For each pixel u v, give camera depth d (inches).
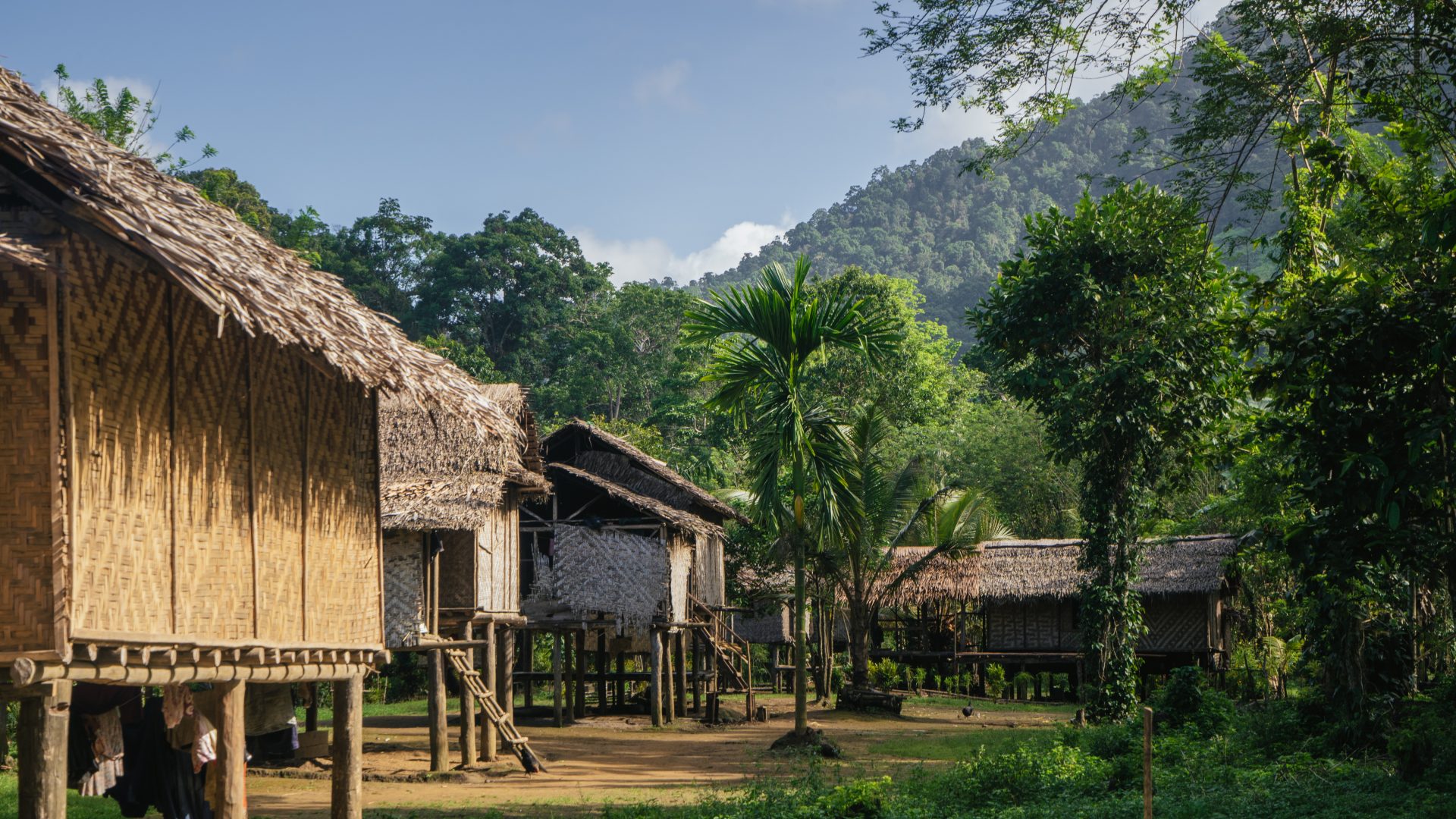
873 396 1932.8
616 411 2672.2
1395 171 506.3
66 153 274.8
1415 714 593.6
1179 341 793.6
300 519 399.9
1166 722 710.5
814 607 1380.4
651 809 544.4
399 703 1279.5
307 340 327.3
